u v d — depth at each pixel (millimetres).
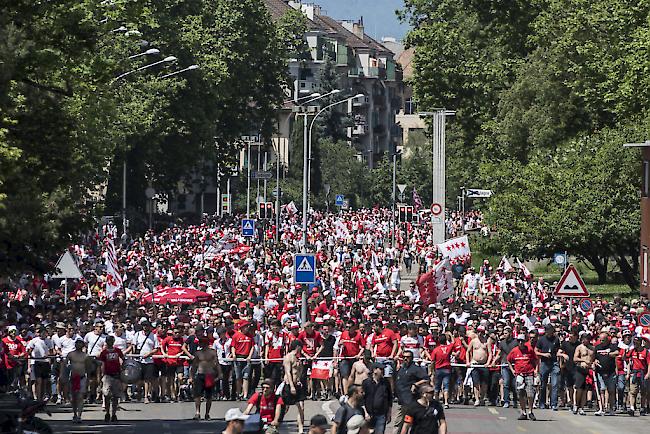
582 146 143250
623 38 130750
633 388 71312
